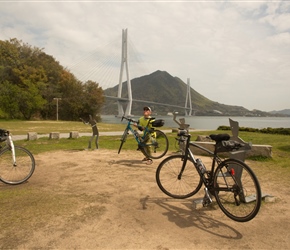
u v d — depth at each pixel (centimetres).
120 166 604
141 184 457
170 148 870
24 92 4731
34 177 503
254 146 694
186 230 287
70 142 1095
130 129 692
